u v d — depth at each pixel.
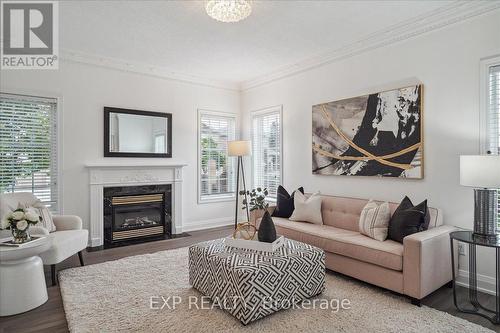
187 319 2.37
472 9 2.93
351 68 4.08
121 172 4.68
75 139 4.37
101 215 4.52
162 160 5.14
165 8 3.09
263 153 5.63
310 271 2.68
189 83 5.45
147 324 2.30
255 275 2.28
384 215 3.16
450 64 3.13
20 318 2.45
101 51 4.30
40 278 2.69
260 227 2.77
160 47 4.15
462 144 3.05
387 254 2.75
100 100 4.58
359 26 3.50
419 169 3.35
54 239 3.20
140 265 3.57
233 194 6.05
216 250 2.75
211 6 2.73
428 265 2.62
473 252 2.81
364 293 2.83
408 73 3.48
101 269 3.44
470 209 2.99
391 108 3.60
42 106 4.19
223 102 5.87
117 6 3.05
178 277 3.21
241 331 2.21
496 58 2.82
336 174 4.24
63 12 3.17
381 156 3.70
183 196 5.41
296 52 4.32
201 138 5.64
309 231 3.53
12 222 2.69
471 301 2.65
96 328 2.25
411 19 3.32
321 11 3.15
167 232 5.12
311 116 4.64
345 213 3.79
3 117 3.94
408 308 2.54
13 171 3.99
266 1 2.95
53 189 4.26
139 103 4.92
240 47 4.14
